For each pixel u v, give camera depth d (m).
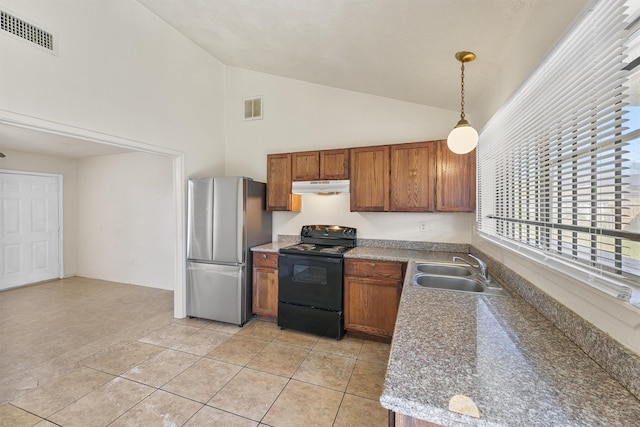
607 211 0.94
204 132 3.68
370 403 1.95
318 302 2.92
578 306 1.08
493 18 1.51
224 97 4.07
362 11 1.75
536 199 1.46
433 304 1.48
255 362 2.43
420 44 1.91
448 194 2.73
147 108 2.92
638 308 0.77
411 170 2.86
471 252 2.90
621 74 0.86
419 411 0.75
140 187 4.71
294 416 1.82
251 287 3.30
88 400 1.95
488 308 1.43
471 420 0.70
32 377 2.21
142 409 1.87
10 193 4.53
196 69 3.55
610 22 0.90
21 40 1.99
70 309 3.66
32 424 1.74
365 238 3.39
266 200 3.56
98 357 2.50
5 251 4.49
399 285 2.68
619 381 0.83
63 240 5.18
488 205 2.31
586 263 1.04
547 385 0.82
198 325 3.20
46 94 2.12
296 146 3.73
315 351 2.63
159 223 4.57
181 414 1.83
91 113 2.42
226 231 3.18
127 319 3.35
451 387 0.81
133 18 2.77
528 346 1.04
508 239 1.79
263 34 2.66
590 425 0.67
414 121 3.21
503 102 1.89
